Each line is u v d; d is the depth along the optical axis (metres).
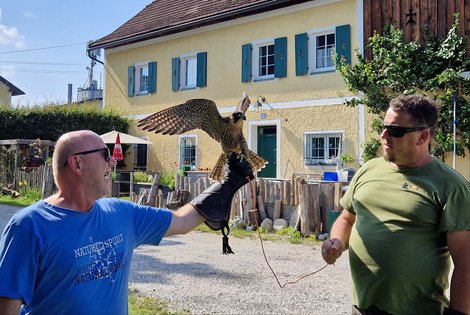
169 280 6.72
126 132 20.72
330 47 14.82
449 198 2.61
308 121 14.99
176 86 18.78
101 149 2.53
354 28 13.93
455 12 12.14
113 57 21.42
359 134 13.79
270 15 15.93
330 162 14.30
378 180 2.92
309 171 14.84
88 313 2.35
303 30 15.13
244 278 6.85
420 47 12.38
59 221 2.38
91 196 2.51
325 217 10.03
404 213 2.71
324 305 5.65
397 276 2.69
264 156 16.56
